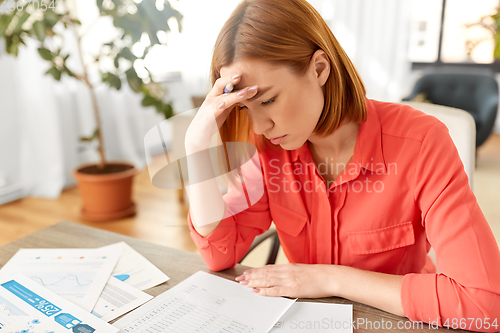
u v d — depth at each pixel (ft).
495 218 8.22
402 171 2.52
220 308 2.19
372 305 2.20
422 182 2.44
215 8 11.39
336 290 2.27
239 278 2.48
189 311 2.17
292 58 2.14
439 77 14.87
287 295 2.29
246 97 2.18
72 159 10.59
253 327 2.03
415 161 2.48
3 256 2.79
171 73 11.30
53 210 8.90
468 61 17.11
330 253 2.84
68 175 10.50
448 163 2.38
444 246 2.25
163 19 7.82
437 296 2.08
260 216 2.98
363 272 2.32
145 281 2.49
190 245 6.91
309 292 2.29
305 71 2.21
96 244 2.97
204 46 11.59
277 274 2.42
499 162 12.92
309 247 2.96
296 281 2.34
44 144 9.64
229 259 2.66
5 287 2.39
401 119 2.60
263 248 6.17
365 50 17.26
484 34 16.39
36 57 9.20
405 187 2.55
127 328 2.04
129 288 2.41
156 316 2.13
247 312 2.15
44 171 9.75
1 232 7.82
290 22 2.15
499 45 15.62
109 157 11.35
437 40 17.30
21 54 9.07
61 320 2.09
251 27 2.12
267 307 2.19
